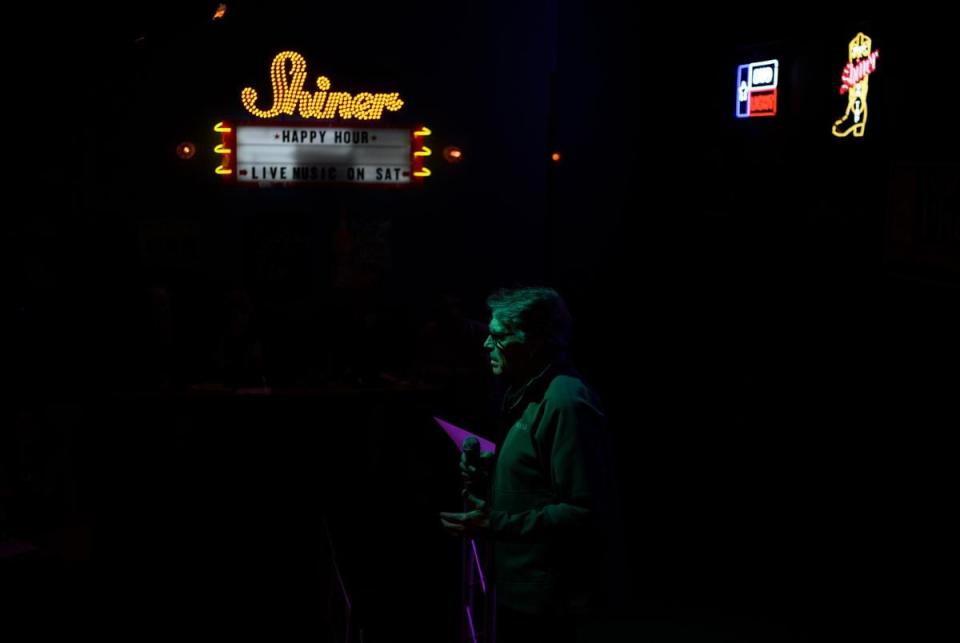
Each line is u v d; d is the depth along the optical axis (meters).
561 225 8.09
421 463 8.07
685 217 6.87
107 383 8.34
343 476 8.07
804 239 5.72
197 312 9.49
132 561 6.29
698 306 6.68
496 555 3.05
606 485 2.83
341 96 9.61
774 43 5.92
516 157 9.92
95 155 9.20
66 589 5.78
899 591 4.78
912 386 4.76
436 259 9.91
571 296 7.82
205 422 8.12
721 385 6.44
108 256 8.93
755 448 6.09
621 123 7.25
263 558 6.32
